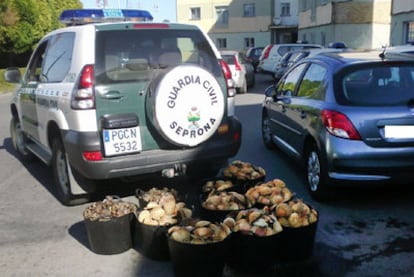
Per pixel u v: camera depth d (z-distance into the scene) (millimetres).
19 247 4039
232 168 4516
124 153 4270
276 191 3869
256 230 3301
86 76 4148
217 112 4426
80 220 4625
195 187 5117
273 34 42156
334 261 3580
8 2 23859
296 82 5965
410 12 15969
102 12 5773
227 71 4879
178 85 4203
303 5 29281
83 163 4227
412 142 4348
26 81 6277
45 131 5223
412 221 4328
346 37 22500
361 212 4578
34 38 25734
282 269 3469
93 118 4176
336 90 4641
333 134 4465
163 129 4211
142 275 3463
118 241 3768
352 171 4410
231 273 3438
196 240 3137
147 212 3682
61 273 3551
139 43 4469
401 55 5219
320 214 4543
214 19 43469
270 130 7035
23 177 6332
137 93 4301
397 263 3533
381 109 4371
